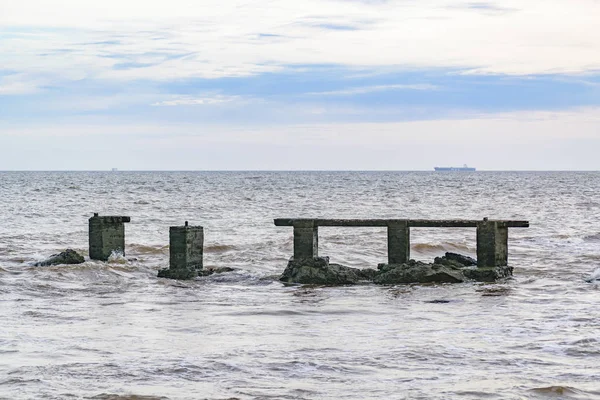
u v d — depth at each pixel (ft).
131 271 120.16
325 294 102.47
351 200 401.08
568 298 97.81
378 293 102.73
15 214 278.26
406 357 67.15
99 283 110.32
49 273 114.32
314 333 77.36
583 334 75.31
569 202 375.66
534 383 59.21
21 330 78.02
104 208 323.16
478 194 470.39
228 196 444.14
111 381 59.98
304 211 309.83
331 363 65.21
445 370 63.10
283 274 114.93
